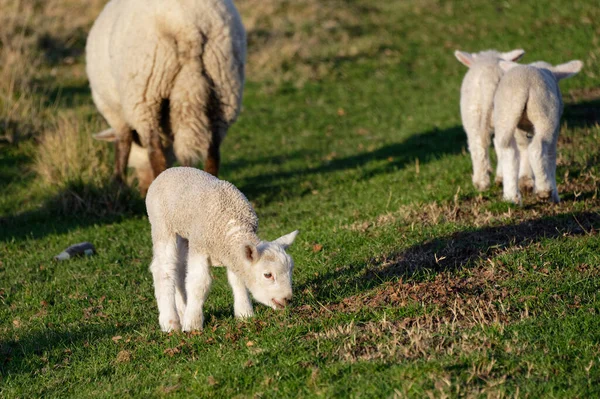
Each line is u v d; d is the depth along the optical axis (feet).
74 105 143.74
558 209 70.74
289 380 42.39
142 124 82.94
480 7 197.98
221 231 51.62
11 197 105.09
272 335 48.98
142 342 54.54
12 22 174.19
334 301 55.01
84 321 61.93
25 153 120.37
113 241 86.28
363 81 165.89
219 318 57.00
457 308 49.90
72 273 75.36
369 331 47.93
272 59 176.45
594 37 161.07
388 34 190.19
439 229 67.56
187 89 80.23
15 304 68.03
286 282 49.80
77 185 101.24
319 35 190.49
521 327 45.85
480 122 77.87
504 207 72.33
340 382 41.27
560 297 50.72
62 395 48.67
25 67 152.66
